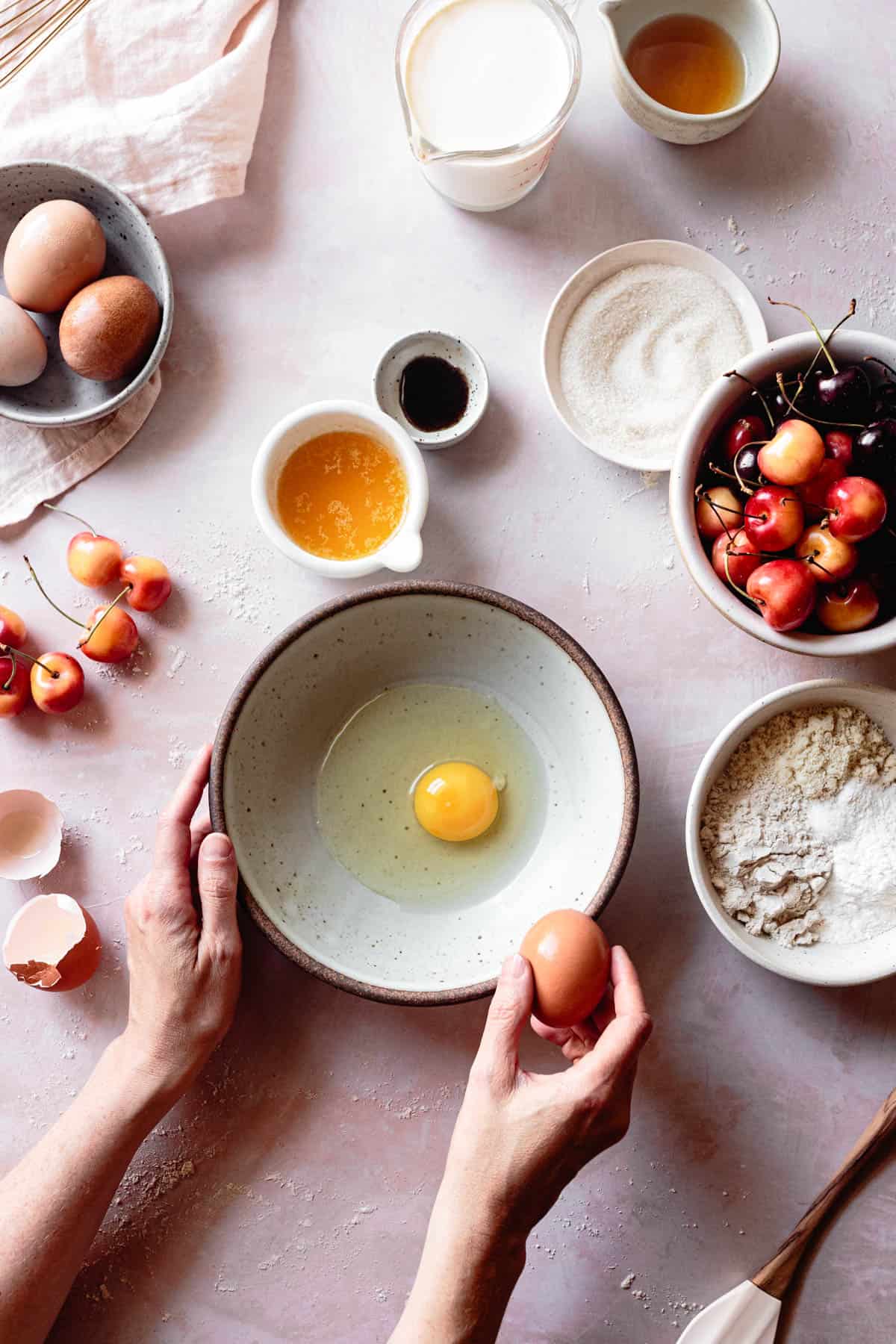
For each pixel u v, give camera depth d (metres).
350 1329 0.94
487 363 0.95
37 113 0.93
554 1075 0.83
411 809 0.94
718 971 0.94
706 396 0.85
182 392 0.95
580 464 0.95
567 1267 0.95
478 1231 0.83
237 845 0.88
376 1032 0.95
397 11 0.95
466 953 0.91
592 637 0.95
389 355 0.93
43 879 0.95
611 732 0.88
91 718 0.95
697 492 0.86
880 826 0.90
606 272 0.93
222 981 0.89
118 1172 0.89
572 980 0.83
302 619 0.87
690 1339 0.92
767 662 0.94
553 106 0.90
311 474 0.92
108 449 0.95
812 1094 0.94
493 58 0.91
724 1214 0.94
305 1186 0.95
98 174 0.93
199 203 0.94
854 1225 0.94
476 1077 0.84
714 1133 0.94
